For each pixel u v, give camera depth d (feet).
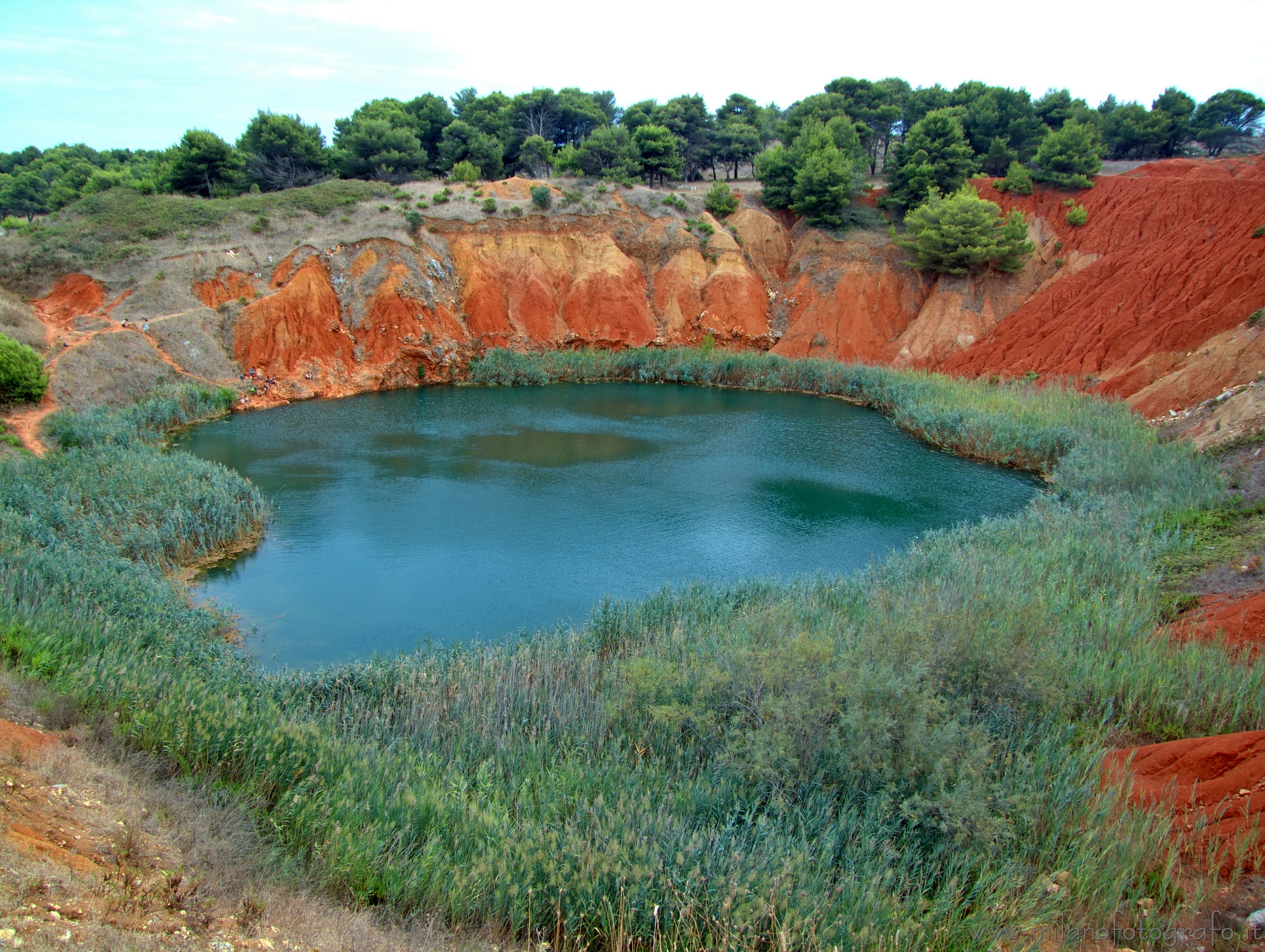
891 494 93.66
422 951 23.13
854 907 25.26
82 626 44.52
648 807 29.96
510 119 232.94
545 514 84.74
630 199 187.42
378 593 65.82
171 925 21.27
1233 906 25.46
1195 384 102.73
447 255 166.30
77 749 30.48
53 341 119.34
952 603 50.14
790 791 32.14
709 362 161.27
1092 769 33.81
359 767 33.88
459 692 43.62
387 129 199.11
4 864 20.99
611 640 54.29
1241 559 58.90
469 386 153.58
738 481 97.66
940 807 29.22
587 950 25.05
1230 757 32.60
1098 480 85.35
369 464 101.04
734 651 42.06
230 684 41.75
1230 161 158.92
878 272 173.58
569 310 170.40
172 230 151.02
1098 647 46.21
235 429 116.88
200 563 71.00
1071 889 27.04
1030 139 205.98
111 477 78.43
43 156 331.16
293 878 26.05
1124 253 143.74
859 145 202.39
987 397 122.52
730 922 24.67
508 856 27.43
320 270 150.82
